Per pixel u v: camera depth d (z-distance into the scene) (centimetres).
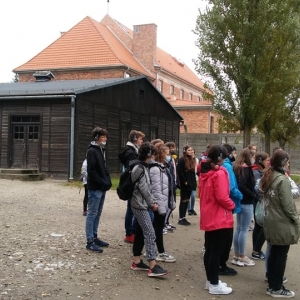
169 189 646
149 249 570
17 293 488
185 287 548
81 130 1792
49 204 1146
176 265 644
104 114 1995
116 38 4250
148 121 2472
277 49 1738
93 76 3519
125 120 2202
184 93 5234
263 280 594
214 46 1739
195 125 3747
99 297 492
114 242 745
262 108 1772
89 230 682
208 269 538
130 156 716
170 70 4634
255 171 661
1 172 1736
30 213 992
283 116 2144
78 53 3662
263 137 2555
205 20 1753
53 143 1778
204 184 538
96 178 670
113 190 1514
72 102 1723
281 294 530
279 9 1689
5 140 1859
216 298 517
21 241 715
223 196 518
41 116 1795
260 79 1741
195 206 1239
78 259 630
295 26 1684
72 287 517
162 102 2655
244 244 661
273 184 518
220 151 529
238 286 566
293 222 517
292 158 2812
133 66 3734
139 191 568
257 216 621
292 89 1967
